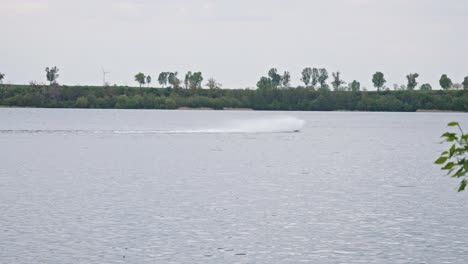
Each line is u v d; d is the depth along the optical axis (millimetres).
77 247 56562
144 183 103000
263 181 107375
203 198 85875
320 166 137375
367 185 102625
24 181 104562
